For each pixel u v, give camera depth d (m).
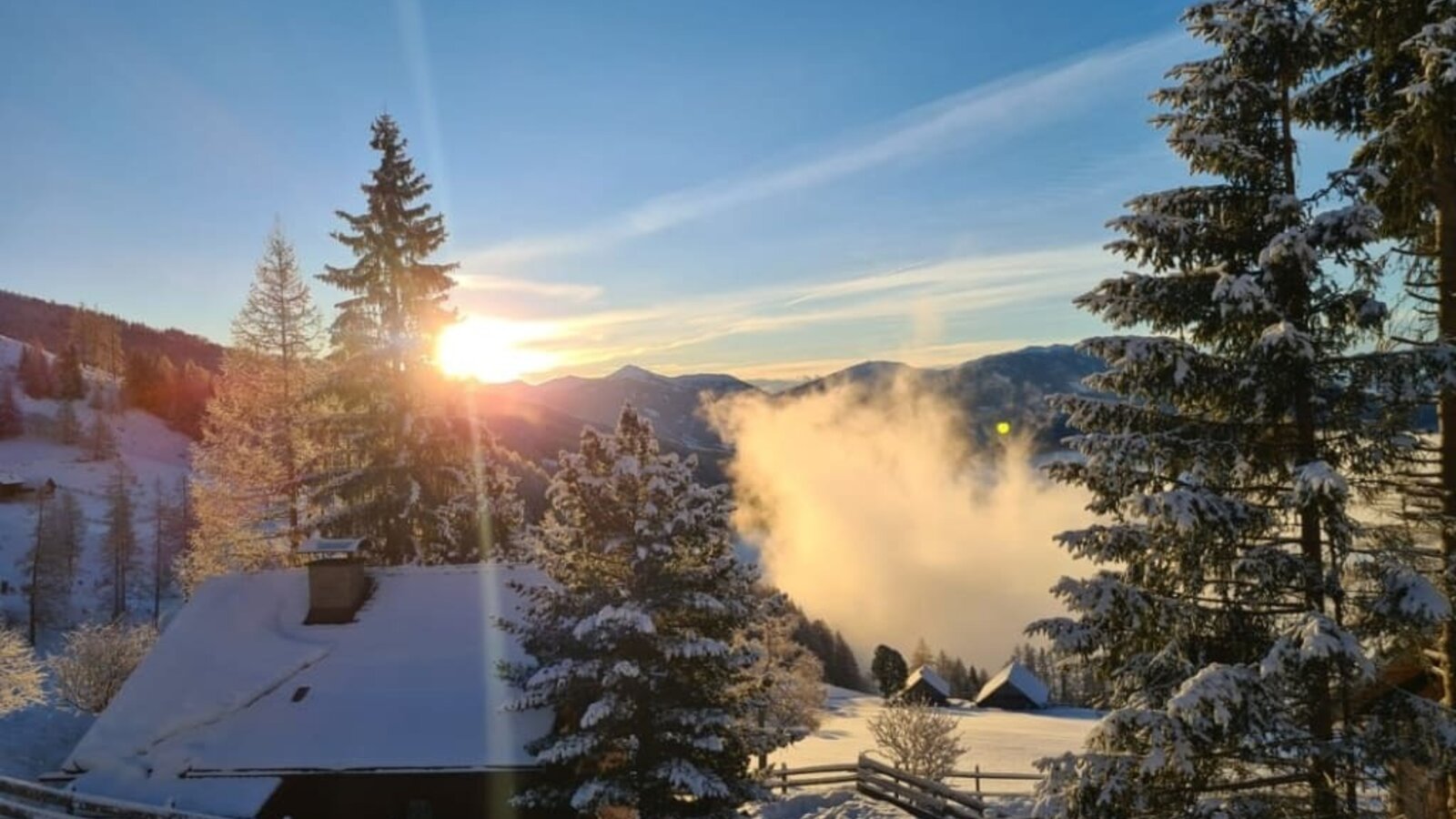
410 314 27.94
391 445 27.34
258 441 32.72
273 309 32.50
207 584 20.69
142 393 136.38
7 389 118.25
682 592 15.27
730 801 15.58
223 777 16.30
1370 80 11.30
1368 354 10.09
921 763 26.75
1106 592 10.38
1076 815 10.16
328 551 19.78
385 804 16.67
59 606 68.44
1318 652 8.83
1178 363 10.07
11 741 22.12
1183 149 10.24
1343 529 9.59
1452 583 10.20
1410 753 9.69
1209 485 10.70
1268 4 9.90
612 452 16.17
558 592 15.88
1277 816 10.05
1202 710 9.17
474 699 17.59
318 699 17.70
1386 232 11.74
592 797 14.20
